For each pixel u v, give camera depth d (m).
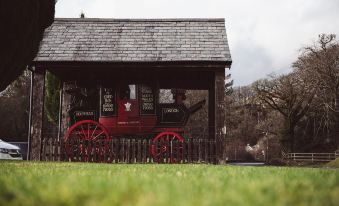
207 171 6.80
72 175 5.28
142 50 17.16
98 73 19.14
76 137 17.75
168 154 16.12
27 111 51.53
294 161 41.97
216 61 16.38
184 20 18.72
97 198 2.95
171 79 20.20
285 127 48.56
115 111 17.62
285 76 46.25
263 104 51.66
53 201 2.84
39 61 16.50
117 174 5.70
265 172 6.50
